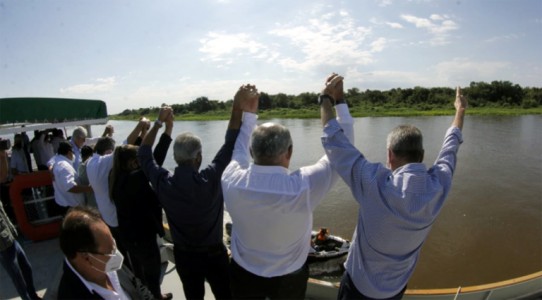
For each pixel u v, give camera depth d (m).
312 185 1.67
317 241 7.40
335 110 1.85
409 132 1.58
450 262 10.22
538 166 21.77
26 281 3.08
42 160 6.80
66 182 3.85
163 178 2.14
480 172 20.83
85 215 1.40
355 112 71.94
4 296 3.46
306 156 27.52
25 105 5.53
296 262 1.79
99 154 3.22
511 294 3.07
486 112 60.66
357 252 1.73
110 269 1.44
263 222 1.66
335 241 7.39
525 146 28.88
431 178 1.56
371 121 56.25
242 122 2.07
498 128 41.03
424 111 67.62
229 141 2.10
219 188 2.11
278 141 1.63
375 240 1.58
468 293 2.98
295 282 1.80
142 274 2.90
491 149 27.98
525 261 10.15
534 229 12.42
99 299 1.42
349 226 13.23
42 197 4.75
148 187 2.68
